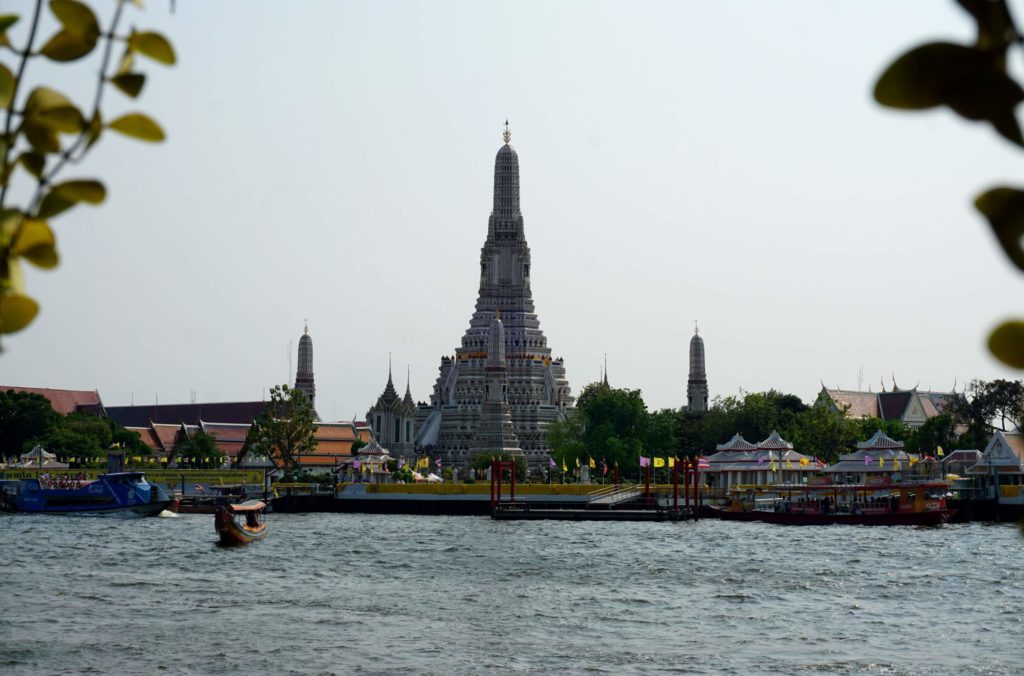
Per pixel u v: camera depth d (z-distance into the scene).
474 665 56.97
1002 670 55.59
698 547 118.75
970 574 91.81
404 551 114.44
